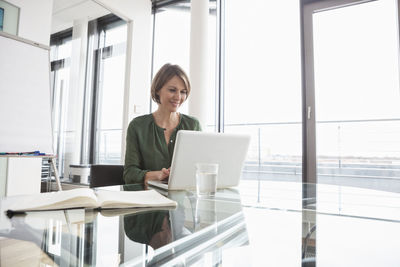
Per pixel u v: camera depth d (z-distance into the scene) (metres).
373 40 2.38
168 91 1.32
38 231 0.39
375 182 3.66
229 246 0.34
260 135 3.93
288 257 0.31
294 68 2.48
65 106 2.41
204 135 0.81
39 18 2.05
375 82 2.45
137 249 0.32
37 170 2.01
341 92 2.46
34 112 1.86
